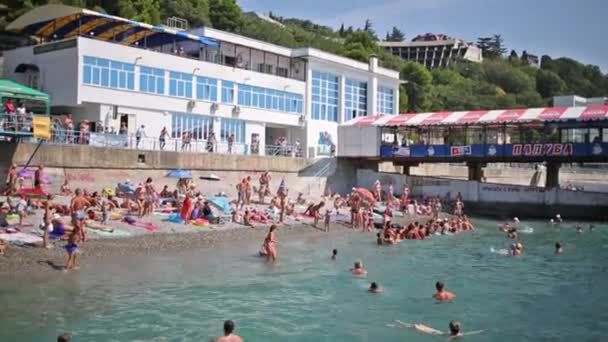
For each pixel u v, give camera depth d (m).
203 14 91.75
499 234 37.00
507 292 20.56
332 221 38.12
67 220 26.89
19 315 15.70
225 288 19.75
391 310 17.89
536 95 156.38
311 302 18.50
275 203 39.28
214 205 34.88
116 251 24.20
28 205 27.70
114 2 66.50
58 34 48.00
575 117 45.72
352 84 63.41
